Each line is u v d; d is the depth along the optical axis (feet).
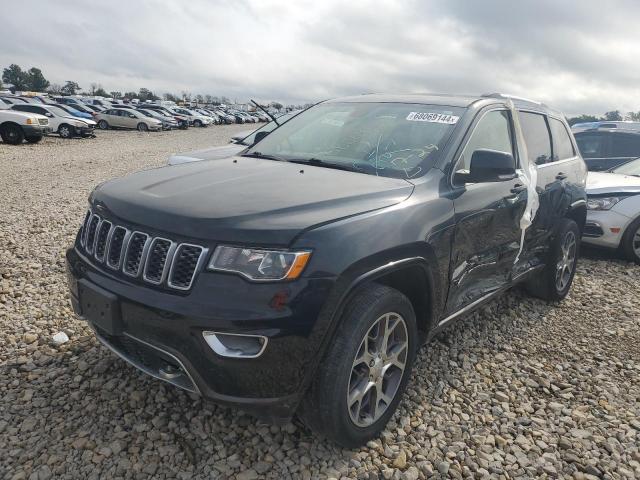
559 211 15.23
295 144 12.57
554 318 15.53
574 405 10.93
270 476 8.31
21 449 8.56
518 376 11.94
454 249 10.28
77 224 23.62
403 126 11.78
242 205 8.20
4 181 36.22
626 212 21.36
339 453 8.92
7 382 10.40
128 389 10.28
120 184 9.81
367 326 8.30
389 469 8.64
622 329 15.02
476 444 9.48
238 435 9.21
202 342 7.47
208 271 7.58
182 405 9.89
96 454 8.55
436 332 10.75
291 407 7.93
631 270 21.03
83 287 8.74
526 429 10.00
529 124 14.53
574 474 8.89
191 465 8.44
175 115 141.28
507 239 12.48
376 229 8.50
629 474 8.95
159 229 8.04
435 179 10.30
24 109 83.56
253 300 7.41
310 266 7.64
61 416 9.43
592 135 33.47
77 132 84.99
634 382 12.02
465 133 11.32
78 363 11.13
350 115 12.87
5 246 19.43
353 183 9.60
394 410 9.57
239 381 7.56
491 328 14.44
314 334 7.68
